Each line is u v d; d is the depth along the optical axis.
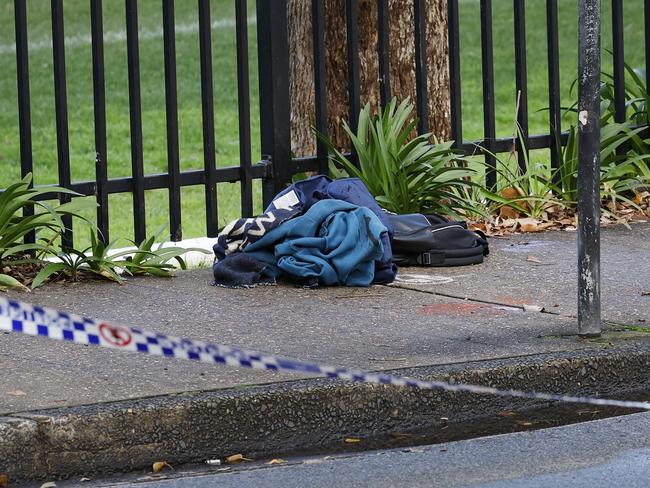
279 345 9.36
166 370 8.59
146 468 7.61
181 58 35.06
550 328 9.86
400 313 10.38
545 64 36.00
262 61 13.48
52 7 12.18
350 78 13.89
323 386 8.14
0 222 11.77
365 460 7.62
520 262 12.34
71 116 29.78
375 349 9.23
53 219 11.83
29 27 37.41
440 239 12.16
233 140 28.20
